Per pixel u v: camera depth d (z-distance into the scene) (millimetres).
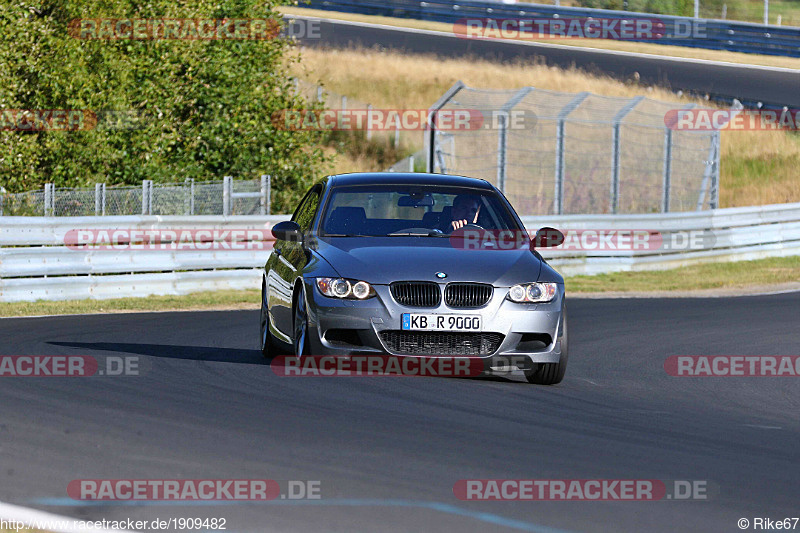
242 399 24281
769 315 49688
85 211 60781
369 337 26703
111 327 39125
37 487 16547
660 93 111625
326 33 135250
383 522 15195
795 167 105188
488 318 26859
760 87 118312
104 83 67750
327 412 22984
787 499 17281
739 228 77750
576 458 19609
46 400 23594
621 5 163625
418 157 97438
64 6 67688
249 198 66750
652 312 49688
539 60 127750
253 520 15180
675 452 20625
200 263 56125
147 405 23312
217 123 72438
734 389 30703
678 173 99875
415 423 22172
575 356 35500
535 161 97000
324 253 28312
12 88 64312
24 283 48594
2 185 65000
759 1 181375
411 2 148875
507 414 23719
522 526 15211
